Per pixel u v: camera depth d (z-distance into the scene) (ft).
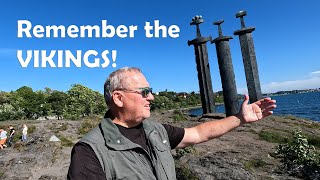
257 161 30.25
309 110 273.95
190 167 29.73
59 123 100.32
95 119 112.27
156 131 7.01
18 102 299.58
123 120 6.51
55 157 56.08
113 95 6.48
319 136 47.06
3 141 75.15
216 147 39.47
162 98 456.04
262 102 8.22
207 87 71.15
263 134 46.55
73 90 242.99
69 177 5.24
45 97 333.01
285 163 28.78
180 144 7.81
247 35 59.93
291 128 54.08
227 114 63.52
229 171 27.86
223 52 63.16
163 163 6.41
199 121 66.28
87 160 5.43
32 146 63.87
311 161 27.99
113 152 5.79
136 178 5.77
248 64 59.72
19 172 47.16
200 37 70.74
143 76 6.75
